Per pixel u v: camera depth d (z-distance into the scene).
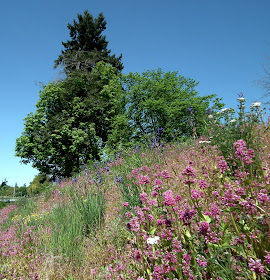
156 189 2.78
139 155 7.85
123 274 2.48
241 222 1.83
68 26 31.83
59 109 25.64
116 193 5.96
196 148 5.79
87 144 23.41
